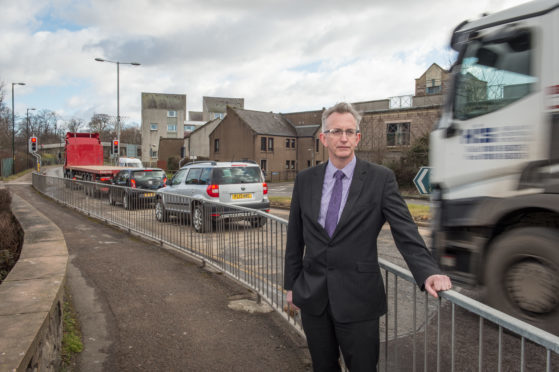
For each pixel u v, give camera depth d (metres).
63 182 16.20
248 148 46.47
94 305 4.80
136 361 3.48
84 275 6.04
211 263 5.95
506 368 1.78
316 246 2.20
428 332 2.09
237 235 5.23
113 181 18.25
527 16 4.05
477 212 4.38
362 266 2.12
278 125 49.72
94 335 3.99
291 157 49.41
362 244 2.13
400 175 26.16
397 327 2.36
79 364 3.42
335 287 2.13
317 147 48.72
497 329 1.75
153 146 75.81
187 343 3.81
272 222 4.35
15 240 6.36
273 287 4.39
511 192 4.12
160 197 7.77
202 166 10.75
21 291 3.13
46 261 4.13
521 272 4.03
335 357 2.32
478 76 4.41
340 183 2.21
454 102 4.61
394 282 2.36
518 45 4.11
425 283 1.96
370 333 2.13
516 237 4.05
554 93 3.84
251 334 3.99
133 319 4.39
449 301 1.97
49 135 88.06
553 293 3.80
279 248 4.21
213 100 81.81
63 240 5.29
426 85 37.53
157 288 5.43
